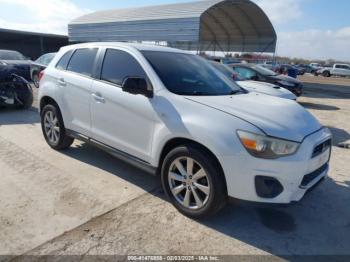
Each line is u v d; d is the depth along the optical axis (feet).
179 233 10.11
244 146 9.44
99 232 9.89
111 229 10.09
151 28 69.10
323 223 11.27
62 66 16.26
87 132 14.55
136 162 12.44
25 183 12.95
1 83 26.43
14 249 8.91
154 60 12.75
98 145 14.08
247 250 9.53
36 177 13.58
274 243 9.95
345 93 64.49
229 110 10.35
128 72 12.86
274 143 9.37
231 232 10.37
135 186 13.19
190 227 10.47
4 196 11.79
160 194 12.59
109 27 79.66
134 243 9.48
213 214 10.62
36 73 42.91
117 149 13.28
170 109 11.02
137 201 11.95
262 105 11.50
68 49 16.55
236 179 9.62
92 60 14.64
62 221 10.36
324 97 53.98
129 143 12.63
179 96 11.23
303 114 11.73
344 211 12.17
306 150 9.75
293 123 10.42
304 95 55.57
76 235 9.68
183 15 63.10
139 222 10.57
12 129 21.26
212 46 110.42
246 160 9.41
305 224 11.14
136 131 12.21
